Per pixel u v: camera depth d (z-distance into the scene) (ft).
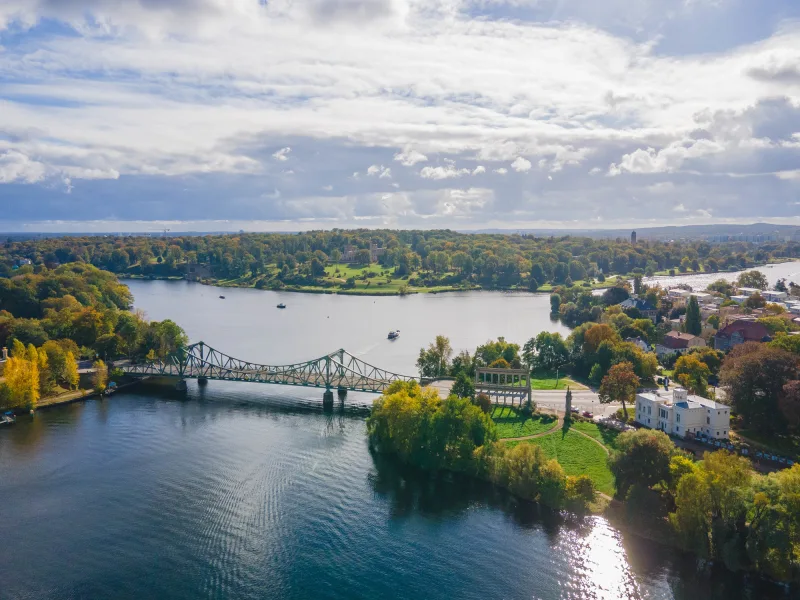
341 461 515.50
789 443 502.38
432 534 401.90
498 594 343.87
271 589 347.97
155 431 593.42
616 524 406.21
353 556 378.94
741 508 364.17
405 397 522.88
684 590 343.87
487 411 590.14
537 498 442.91
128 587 349.82
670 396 579.07
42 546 389.60
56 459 521.65
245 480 479.41
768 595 338.95
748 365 534.78
